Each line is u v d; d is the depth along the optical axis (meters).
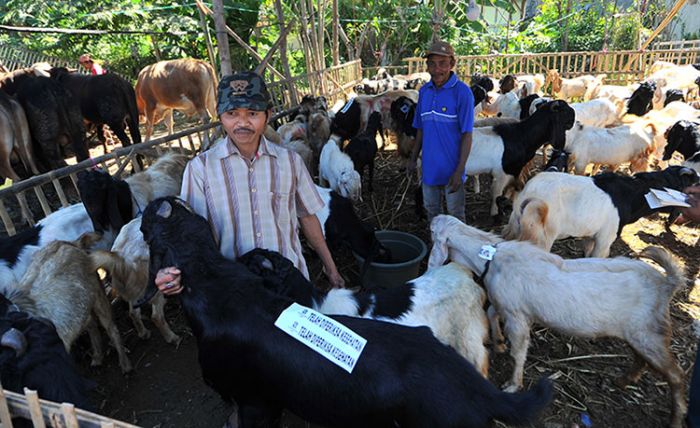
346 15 18.77
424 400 1.59
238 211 2.04
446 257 3.25
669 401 3.02
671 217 5.05
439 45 3.81
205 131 6.36
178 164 4.93
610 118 8.59
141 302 1.92
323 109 8.73
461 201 4.46
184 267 1.86
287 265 2.03
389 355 1.66
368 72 16.94
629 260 2.85
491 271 3.03
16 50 14.88
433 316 2.63
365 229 4.27
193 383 3.29
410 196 6.65
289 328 1.75
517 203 4.06
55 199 6.75
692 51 13.65
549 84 13.80
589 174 7.39
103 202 3.73
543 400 1.63
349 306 2.48
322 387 1.69
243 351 1.79
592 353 3.46
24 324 2.24
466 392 1.61
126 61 15.85
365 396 1.64
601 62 14.34
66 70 8.48
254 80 1.87
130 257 3.31
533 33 20.52
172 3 14.21
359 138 6.76
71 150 9.71
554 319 2.81
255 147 2.03
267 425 2.09
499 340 3.39
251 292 1.85
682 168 4.06
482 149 5.28
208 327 1.83
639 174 4.07
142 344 3.69
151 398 3.17
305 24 11.45
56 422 1.51
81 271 3.08
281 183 2.09
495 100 10.31
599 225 3.91
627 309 2.67
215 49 14.37
